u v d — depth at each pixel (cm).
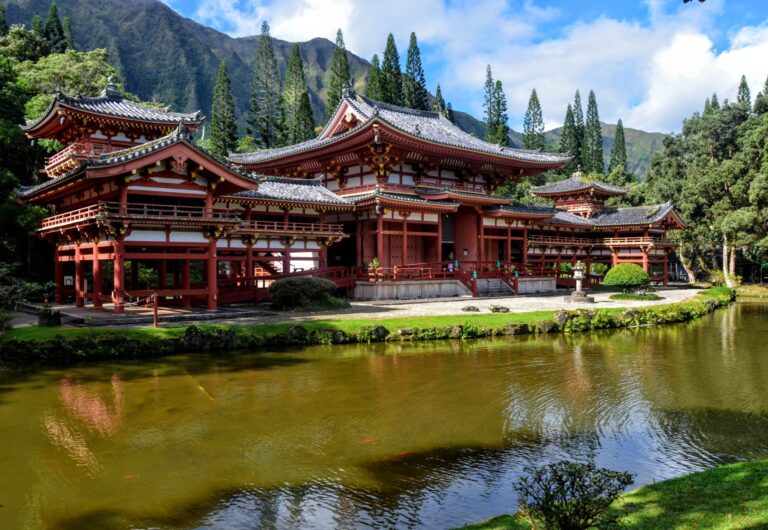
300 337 2738
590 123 12488
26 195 3603
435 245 5391
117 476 1178
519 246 6481
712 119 8169
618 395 1892
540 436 1460
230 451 1327
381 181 4819
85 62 6431
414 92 9800
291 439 1415
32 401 1730
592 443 1408
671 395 1895
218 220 3009
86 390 1859
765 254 6894
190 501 1063
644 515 875
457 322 3166
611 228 7075
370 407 1711
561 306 4216
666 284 7269
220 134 8550
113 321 2708
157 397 1784
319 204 4244
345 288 4538
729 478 1036
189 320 2928
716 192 6906
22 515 1007
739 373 2255
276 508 1035
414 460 1280
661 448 1373
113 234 2805
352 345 2788
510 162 5659
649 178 9356
